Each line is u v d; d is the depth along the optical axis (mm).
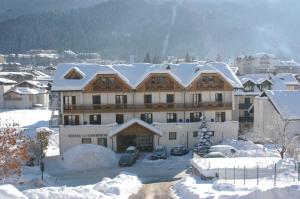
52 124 84312
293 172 44125
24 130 75875
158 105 67125
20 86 128125
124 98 67188
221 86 68312
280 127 64188
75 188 39031
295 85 95000
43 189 37406
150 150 66312
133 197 40125
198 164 47594
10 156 45688
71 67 67500
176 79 67125
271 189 31391
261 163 47562
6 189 31250
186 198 37844
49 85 100750
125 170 54469
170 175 50875
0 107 121062
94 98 66500
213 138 67125
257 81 92500
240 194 33438
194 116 68250
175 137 66500
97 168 56969
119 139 65875
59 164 58594
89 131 65312
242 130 82188
